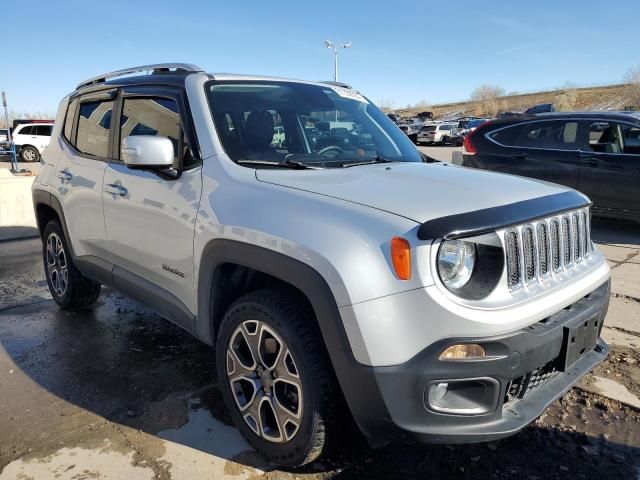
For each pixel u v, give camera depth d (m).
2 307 4.88
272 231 2.34
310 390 2.30
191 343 4.02
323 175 2.71
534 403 2.30
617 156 7.37
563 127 7.92
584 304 2.55
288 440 2.46
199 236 2.74
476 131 8.75
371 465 2.61
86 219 3.88
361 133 3.55
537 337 2.21
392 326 2.05
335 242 2.15
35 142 25.70
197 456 2.68
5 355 3.85
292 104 3.40
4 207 8.09
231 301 2.85
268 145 3.04
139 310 4.75
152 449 2.73
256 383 2.59
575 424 2.92
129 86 3.67
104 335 4.20
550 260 2.44
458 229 2.05
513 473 2.55
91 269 3.98
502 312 2.11
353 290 2.08
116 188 3.46
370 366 2.07
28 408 3.13
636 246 6.93
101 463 2.62
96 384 3.41
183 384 3.40
